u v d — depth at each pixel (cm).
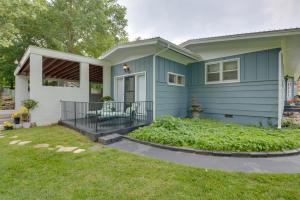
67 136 535
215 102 773
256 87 660
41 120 717
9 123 666
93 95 1105
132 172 290
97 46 1616
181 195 224
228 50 732
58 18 1346
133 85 788
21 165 318
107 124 623
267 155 366
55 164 324
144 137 484
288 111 1123
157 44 618
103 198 220
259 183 251
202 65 816
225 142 405
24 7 786
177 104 794
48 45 1481
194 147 408
